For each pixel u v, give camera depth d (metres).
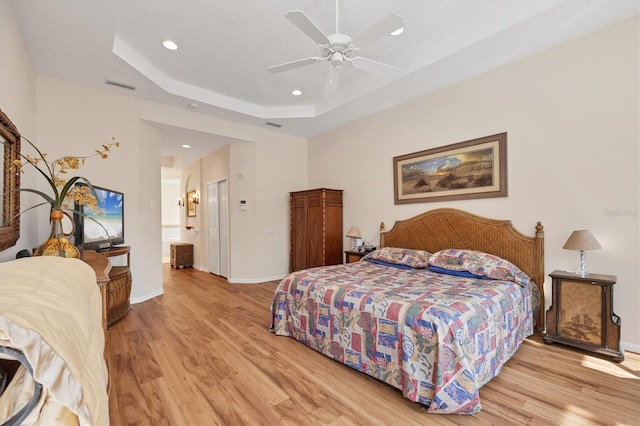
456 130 3.82
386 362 2.11
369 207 4.98
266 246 5.82
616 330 2.46
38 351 0.58
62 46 2.96
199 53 3.40
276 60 3.56
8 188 2.15
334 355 2.51
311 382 2.20
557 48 3.02
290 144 6.12
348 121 5.26
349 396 2.03
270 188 5.86
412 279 2.97
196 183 7.58
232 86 4.30
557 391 2.04
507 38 2.89
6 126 2.09
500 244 3.38
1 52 2.16
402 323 2.03
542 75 3.11
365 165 5.04
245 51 3.36
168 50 3.34
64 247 2.02
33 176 3.18
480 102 3.59
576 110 2.92
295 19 2.07
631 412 1.81
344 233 5.43
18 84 2.62
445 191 3.93
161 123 4.47
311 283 2.88
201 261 7.20
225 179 6.08
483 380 2.01
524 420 1.76
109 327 3.29
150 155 4.54
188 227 8.09
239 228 5.71
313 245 5.43
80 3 2.44
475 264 3.11
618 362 2.43
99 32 2.77
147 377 2.26
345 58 2.55
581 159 2.89
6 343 0.56
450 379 1.82
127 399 1.98
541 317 3.08
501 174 3.41
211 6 2.62
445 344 1.85
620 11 2.53
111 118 4.00
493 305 2.27
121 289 3.55
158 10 2.66
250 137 5.58
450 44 3.14
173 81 4.10
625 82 2.66
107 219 3.61
